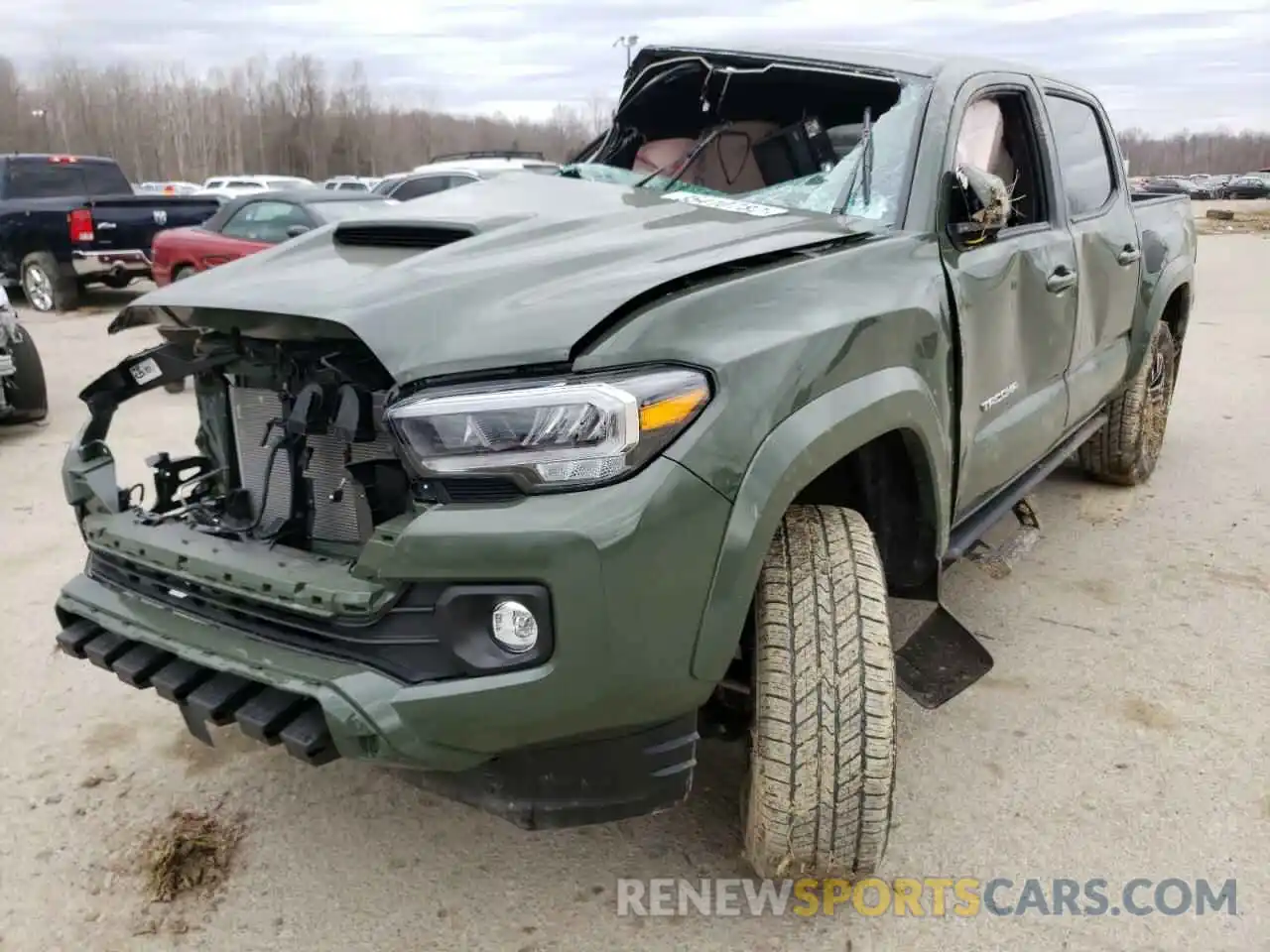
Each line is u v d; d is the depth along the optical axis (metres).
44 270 12.80
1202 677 3.41
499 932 2.36
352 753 2.00
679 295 2.12
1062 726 3.14
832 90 3.30
